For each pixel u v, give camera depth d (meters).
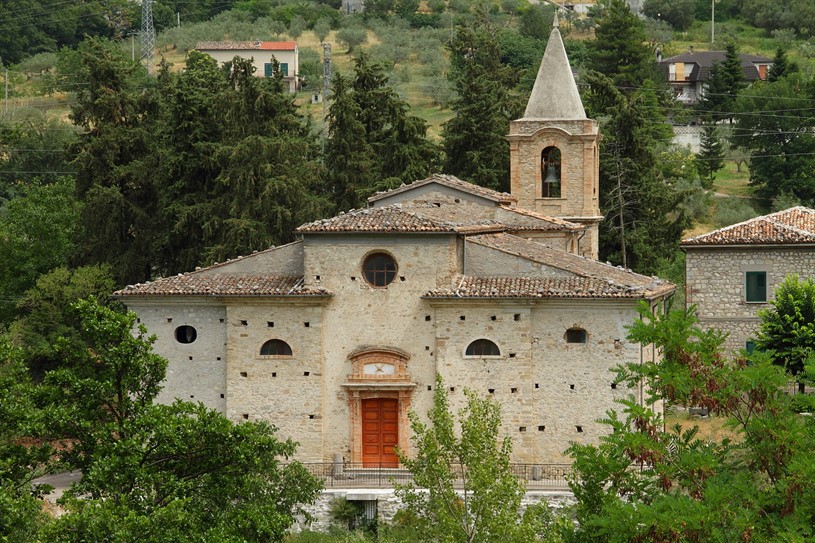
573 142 101.44
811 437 49.78
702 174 171.25
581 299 79.00
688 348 51.88
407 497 64.56
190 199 115.38
